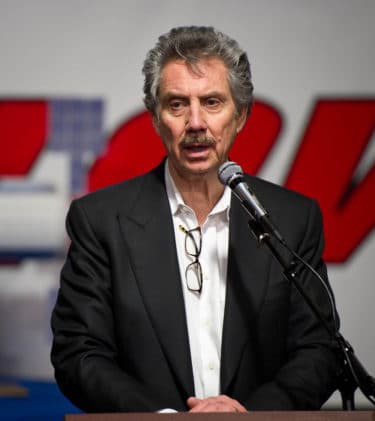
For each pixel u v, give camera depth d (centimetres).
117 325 638
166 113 651
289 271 586
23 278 1152
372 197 1154
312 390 615
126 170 1162
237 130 683
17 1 1162
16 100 1161
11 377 1134
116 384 587
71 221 682
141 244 656
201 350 643
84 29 1160
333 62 1163
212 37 653
